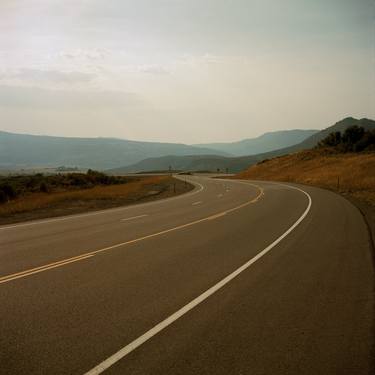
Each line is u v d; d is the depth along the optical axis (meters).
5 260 9.92
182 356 4.70
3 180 53.72
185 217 18.50
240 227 14.87
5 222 18.45
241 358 4.65
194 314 6.07
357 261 9.41
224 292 7.15
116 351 4.84
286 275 8.25
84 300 6.75
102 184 58.28
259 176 76.44
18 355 4.76
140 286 7.54
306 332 5.38
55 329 5.53
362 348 4.89
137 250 10.90
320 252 10.38
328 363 4.53
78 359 4.65
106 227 15.72
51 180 54.81
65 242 12.38
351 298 6.80
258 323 5.70
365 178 41.75
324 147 84.38
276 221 16.30
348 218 16.86
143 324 5.70
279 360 4.60
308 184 46.56
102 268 8.94
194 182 58.88
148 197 34.34
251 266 9.02
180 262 9.42
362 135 82.94
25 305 6.51
